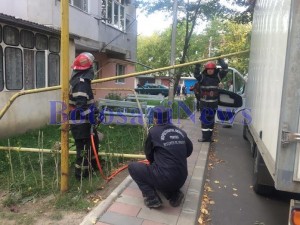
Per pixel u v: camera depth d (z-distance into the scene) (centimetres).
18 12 1066
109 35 1579
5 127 787
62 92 429
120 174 533
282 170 287
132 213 395
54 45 1003
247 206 481
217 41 3175
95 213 387
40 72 933
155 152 418
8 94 798
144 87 3438
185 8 1684
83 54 484
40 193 448
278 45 345
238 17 1539
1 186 471
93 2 1386
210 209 467
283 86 287
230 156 742
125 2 1814
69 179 496
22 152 617
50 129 897
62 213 396
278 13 360
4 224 370
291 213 282
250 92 667
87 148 496
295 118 280
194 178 526
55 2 1089
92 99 491
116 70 1866
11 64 809
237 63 2647
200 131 941
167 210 409
